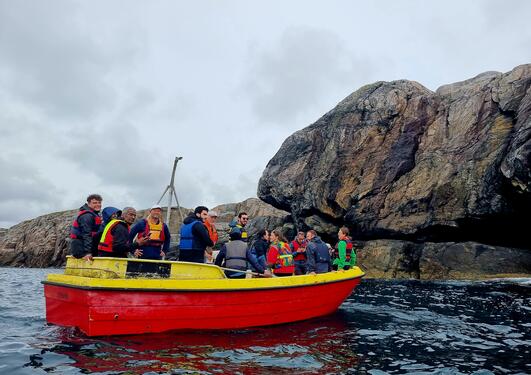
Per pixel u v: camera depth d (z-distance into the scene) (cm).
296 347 537
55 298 617
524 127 1825
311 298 744
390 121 2656
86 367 433
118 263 575
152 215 686
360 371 445
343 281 817
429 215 2164
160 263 597
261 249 897
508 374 442
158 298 568
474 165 2092
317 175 2827
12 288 1472
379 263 2180
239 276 703
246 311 641
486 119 2231
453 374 441
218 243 3500
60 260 4469
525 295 1167
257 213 4747
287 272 866
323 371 440
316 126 3139
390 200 2383
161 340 541
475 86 2470
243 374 420
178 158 1183
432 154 2353
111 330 546
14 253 4594
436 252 2008
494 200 1927
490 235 2070
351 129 2791
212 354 488
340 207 2627
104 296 540
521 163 1744
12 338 557
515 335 634
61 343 522
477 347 557
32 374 412
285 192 3033
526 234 1975
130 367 433
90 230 616
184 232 691
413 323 730
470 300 1065
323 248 838
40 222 4847
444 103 2575
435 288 1419
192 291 587
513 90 2162
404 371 449
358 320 755
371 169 2562
